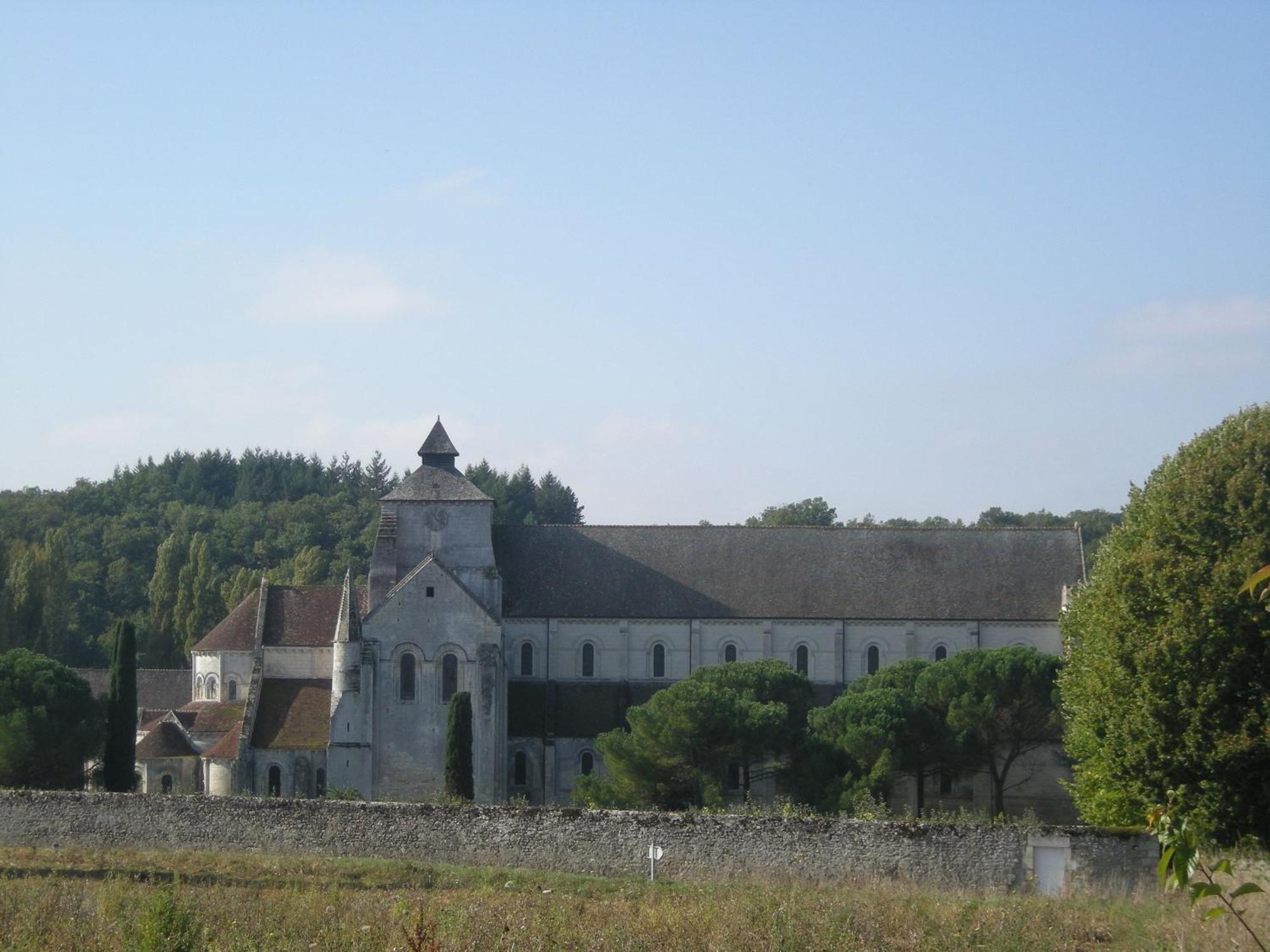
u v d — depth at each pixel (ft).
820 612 375.66
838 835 210.79
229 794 330.34
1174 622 211.82
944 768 326.65
